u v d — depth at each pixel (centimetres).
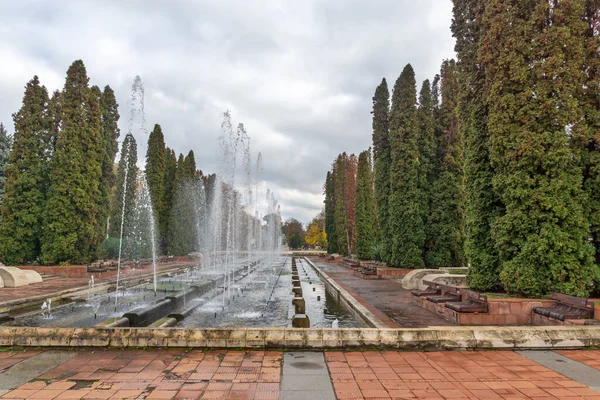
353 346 505
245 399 345
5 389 367
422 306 950
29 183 1945
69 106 1956
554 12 819
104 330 513
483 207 968
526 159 805
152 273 1988
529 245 795
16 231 1905
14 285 1344
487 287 951
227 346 502
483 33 938
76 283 1473
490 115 890
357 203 2877
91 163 1992
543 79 818
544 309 707
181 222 3281
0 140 2792
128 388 370
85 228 1933
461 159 1834
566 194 783
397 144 1919
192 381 390
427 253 1869
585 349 512
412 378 401
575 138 845
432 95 2119
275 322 840
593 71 880
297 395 354
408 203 1852
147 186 2983
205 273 2202
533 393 361
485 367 438
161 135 3109
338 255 3681
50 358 462
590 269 771
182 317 847
